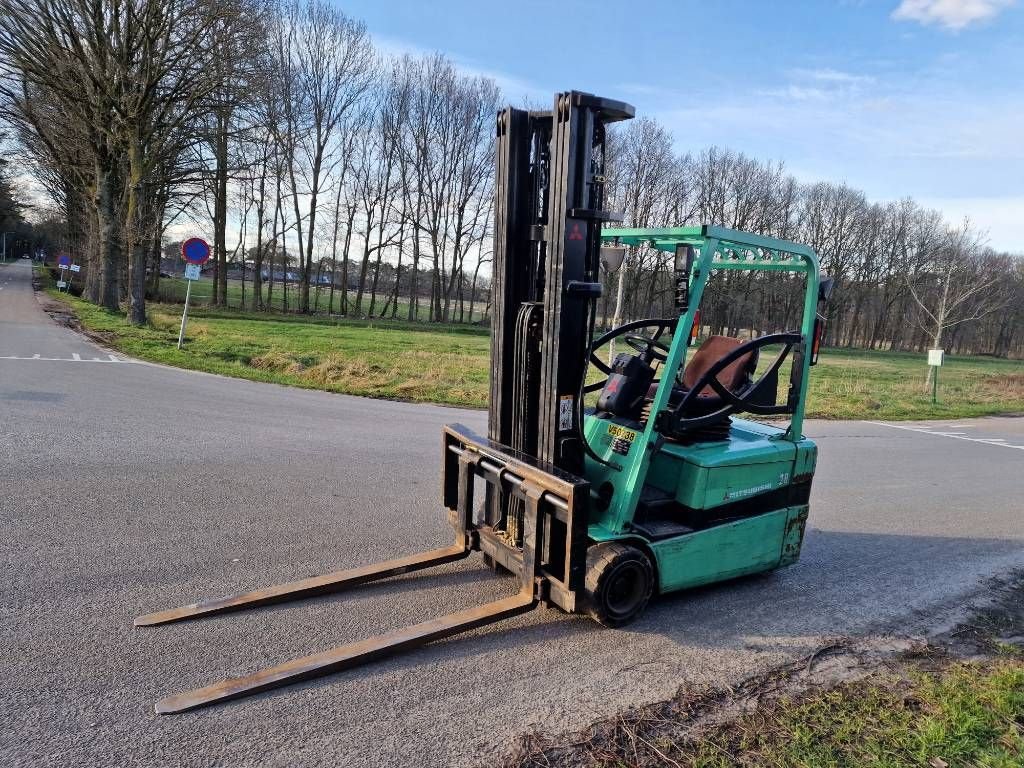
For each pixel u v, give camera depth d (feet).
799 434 16.33
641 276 149.18
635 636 13.11
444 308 172.45
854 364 127.03
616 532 13.34
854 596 16.07
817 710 10.83
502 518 14.65
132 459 22.03
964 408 60.54
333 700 10.25
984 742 10.18
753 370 16.06
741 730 10.16
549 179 12.78
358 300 160.76
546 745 9.49
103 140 81.05
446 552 15.19
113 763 8.59
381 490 20.89
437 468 23.99
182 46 71.26
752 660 12.53
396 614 13.12
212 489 19.71
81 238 150.41
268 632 12.14
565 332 12.96
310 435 27.73
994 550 20.25
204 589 13.53
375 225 160.15
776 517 15.69
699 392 14.64
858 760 9.52
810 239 197.77
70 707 9.62
